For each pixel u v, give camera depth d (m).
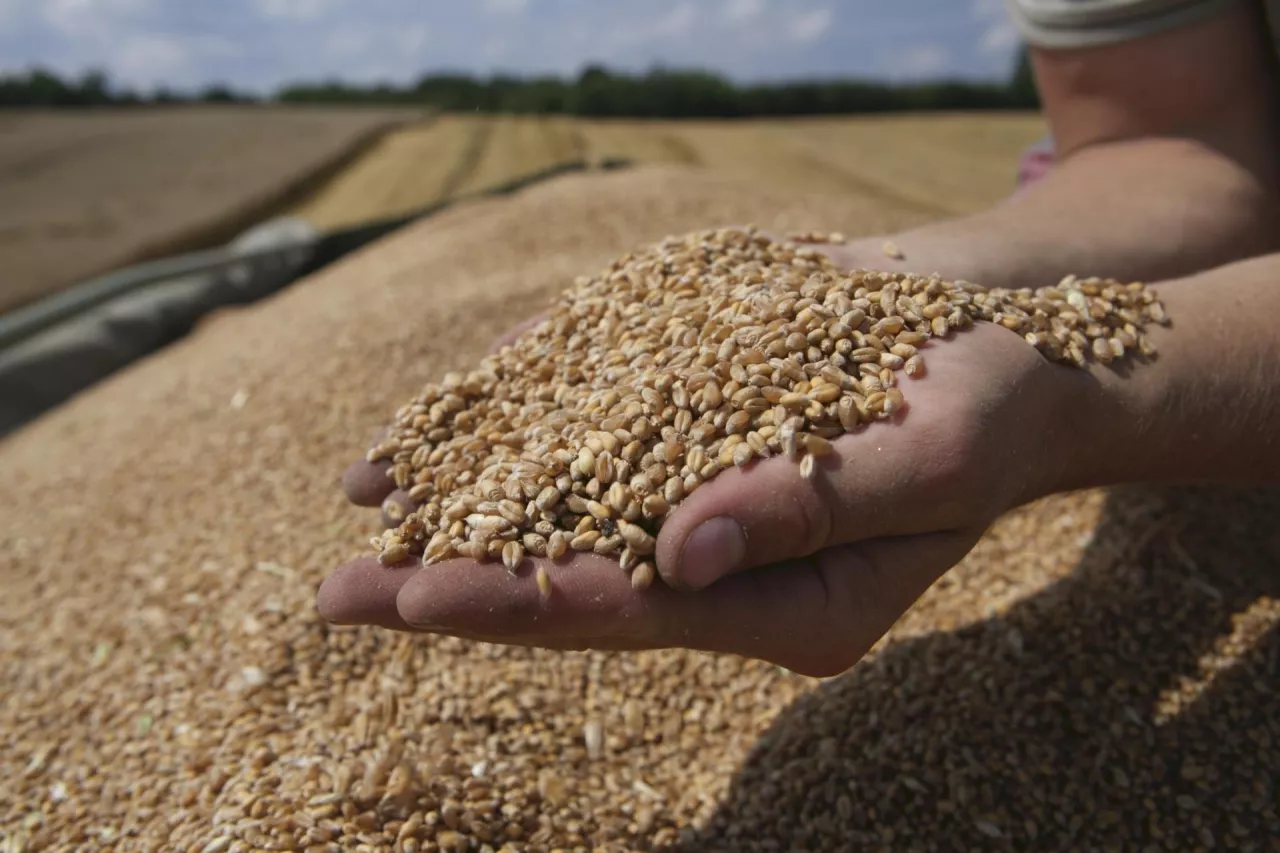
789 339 0.26
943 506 0.23
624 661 0.38
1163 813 0.30
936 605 0.39
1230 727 0.31
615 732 0.35
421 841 0.28
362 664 0.37
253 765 0.32
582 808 0.32
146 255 1.52
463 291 0.71
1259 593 0.35
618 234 0.86
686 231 0.85
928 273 0.33
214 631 0.41
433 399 0.31
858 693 0.35
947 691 0.34
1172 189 0.39
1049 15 0.43
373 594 0.24
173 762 0.34
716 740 0.35
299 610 0.39
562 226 0.90
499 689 0.36
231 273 1.21
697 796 0.33
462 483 0.28
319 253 1.27
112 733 0.37
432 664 0.37
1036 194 0.41
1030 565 0.40
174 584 0.45
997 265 0.35
